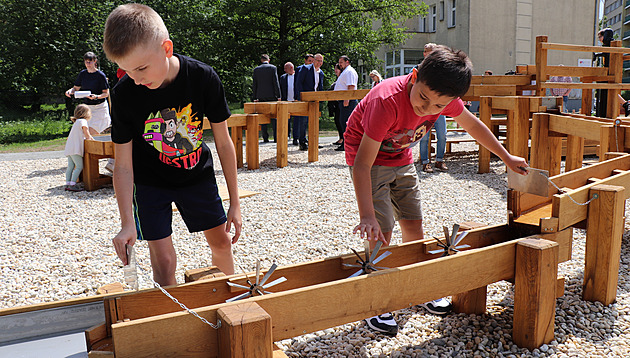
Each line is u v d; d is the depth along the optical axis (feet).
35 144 43.45
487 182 21.97
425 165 24.62
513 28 76.18
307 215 16.89
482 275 7.27
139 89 7.15
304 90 36.09
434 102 7.33
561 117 17.25
